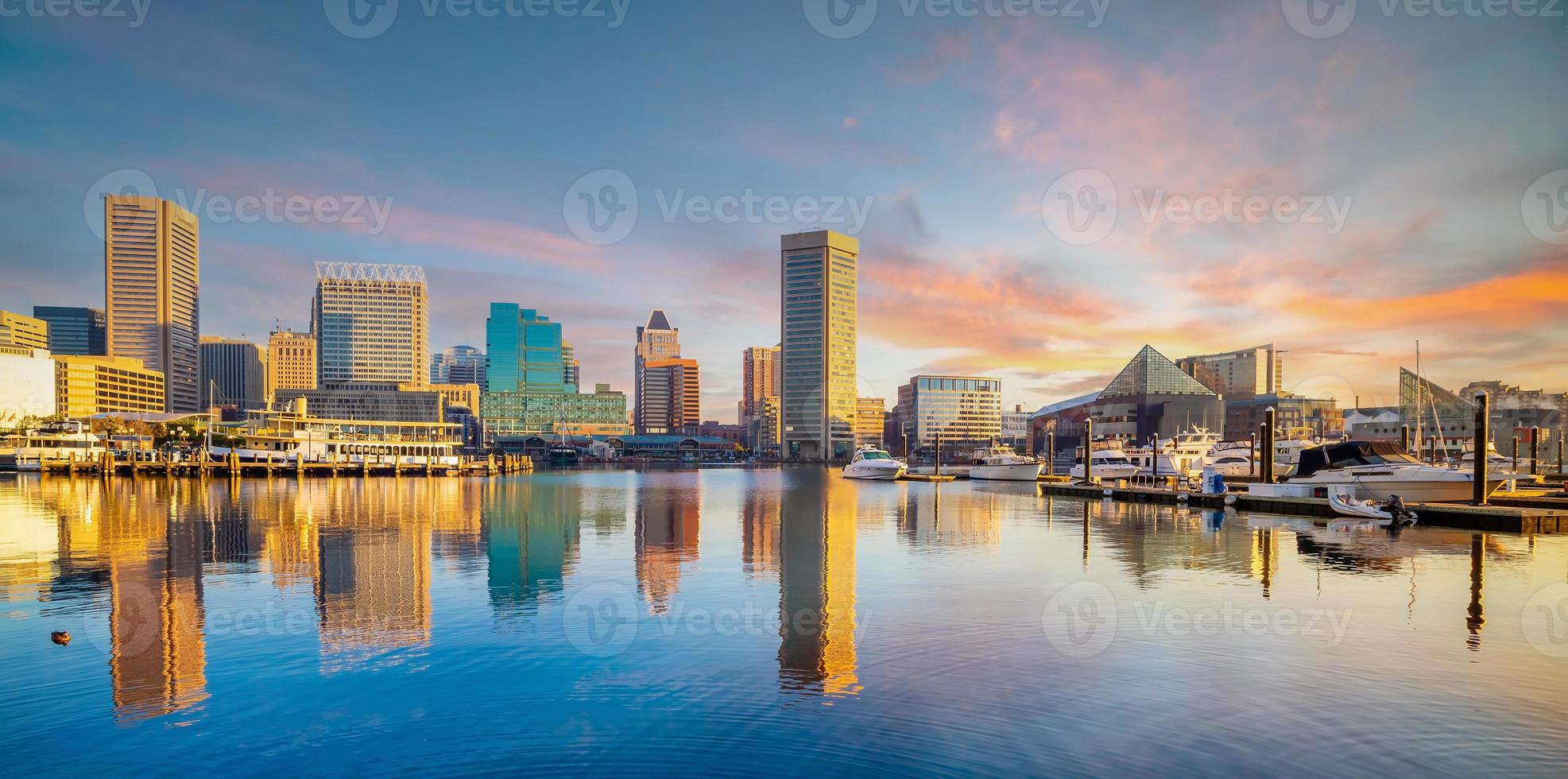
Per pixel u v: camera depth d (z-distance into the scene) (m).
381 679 17.61
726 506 70.50
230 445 141.25
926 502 74.88
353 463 143.50
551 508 66.50
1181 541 41.97
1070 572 31.58
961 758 13.47
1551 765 13.24
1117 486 97.75
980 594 26.98
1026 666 18.39
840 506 69.38
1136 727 14.78
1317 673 17.80
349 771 13.11
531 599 26.28
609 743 14.17
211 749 13.95
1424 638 20.78
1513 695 16.42
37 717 15.41
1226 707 15.70
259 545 39.94
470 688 16.97
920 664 18.64
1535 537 42.66
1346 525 49.47
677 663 18.73
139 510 61.31
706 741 14.18
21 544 40.22
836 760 13.37
